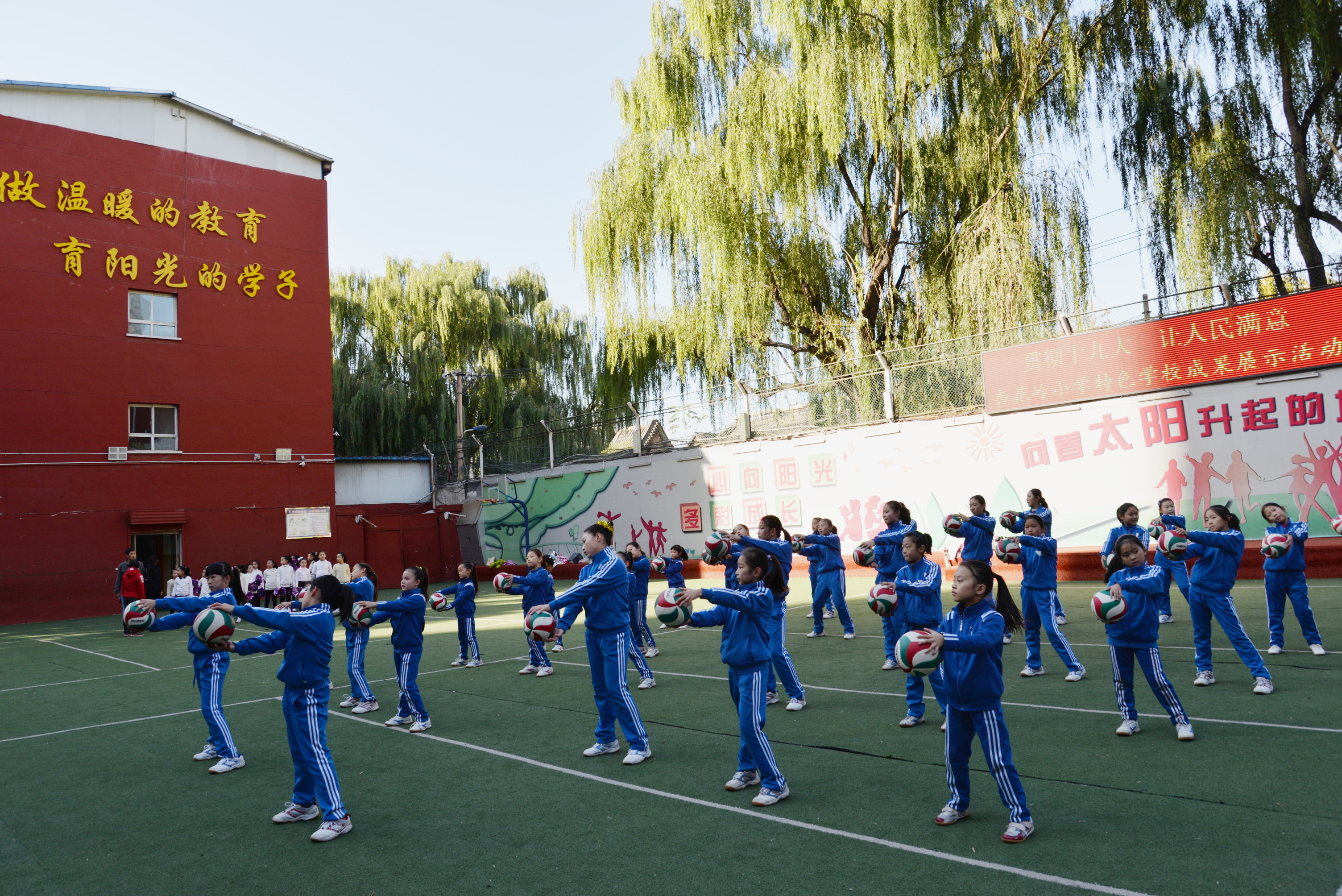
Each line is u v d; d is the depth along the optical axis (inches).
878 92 750.5
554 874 179.2
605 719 269.1
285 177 1016.2
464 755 278.8
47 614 826.2
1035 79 747.4
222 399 947.3
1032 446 719.1
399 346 1338.6
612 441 1093.8
